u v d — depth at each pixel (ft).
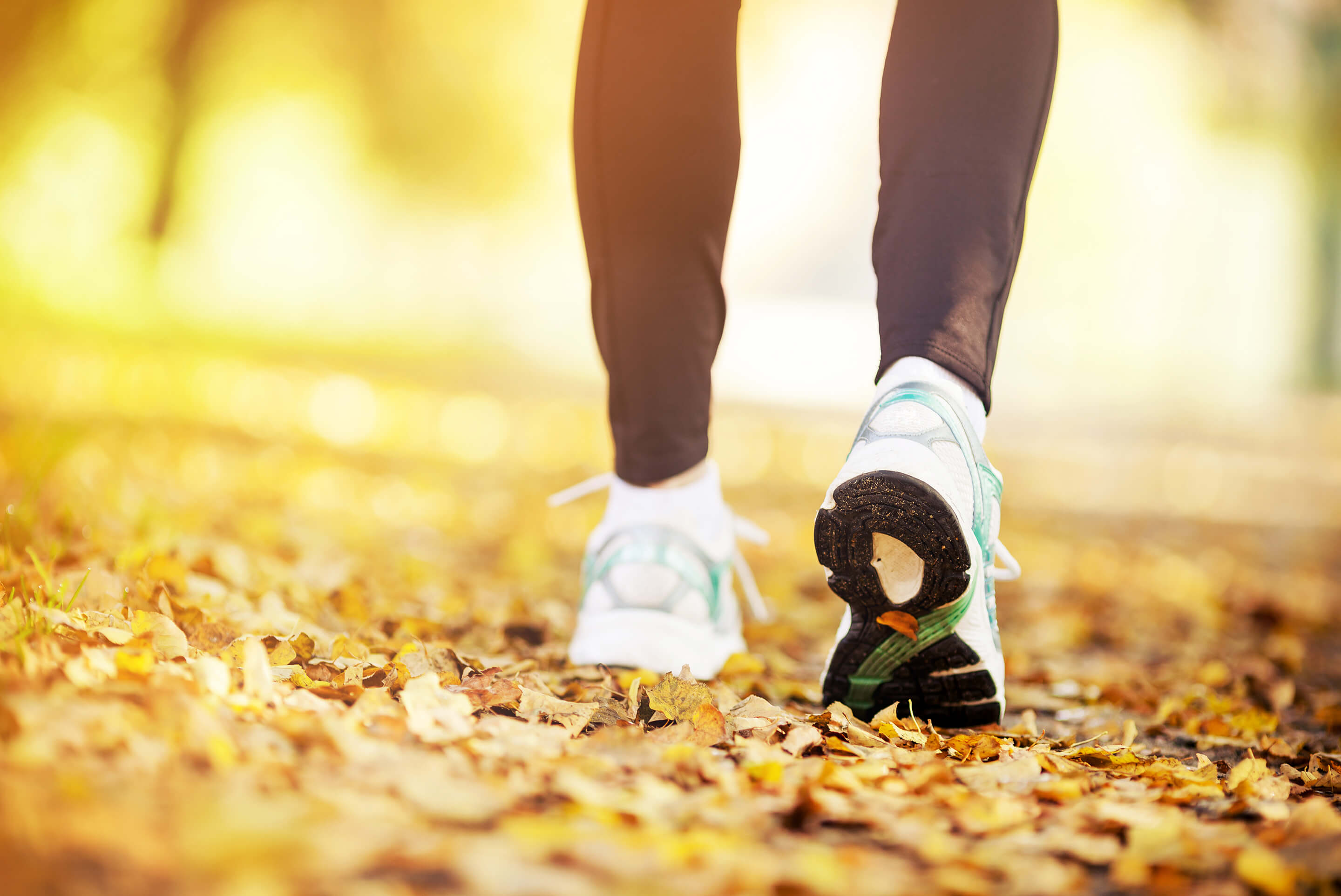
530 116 85.66
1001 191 7.57
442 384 60.90
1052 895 4.73
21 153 66.18
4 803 4.17
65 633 6.69
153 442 26.81
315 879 4.00
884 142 7.84
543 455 40.06
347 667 7.32
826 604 17.52
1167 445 60.23
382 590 13.34
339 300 90.63
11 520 10.43
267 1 72.54
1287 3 92.12
